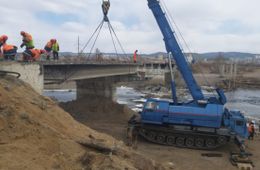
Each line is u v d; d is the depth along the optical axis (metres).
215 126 28.38
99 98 46.31
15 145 13.60
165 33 31.59
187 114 28.95
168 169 20.42
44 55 29.34
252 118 54.19
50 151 14.39
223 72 131.38
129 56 54.31
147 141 30.44
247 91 106.00
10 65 22.05
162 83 82.38
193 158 26.12
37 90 24.56
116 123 38.88
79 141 16.19
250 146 31.02
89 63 34.03
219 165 24.84
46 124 16.47
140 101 67.00
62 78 31.34
